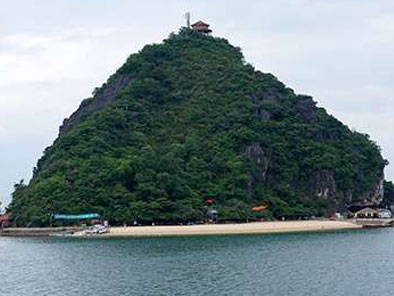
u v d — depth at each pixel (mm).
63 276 106312
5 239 180000
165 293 88250
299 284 94500
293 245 151125
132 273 106875
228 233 186250
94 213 192250
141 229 183250
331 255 130500
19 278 105688
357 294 86750
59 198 195125
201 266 113875
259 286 92938
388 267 112875
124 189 196875
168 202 195375
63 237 181375
